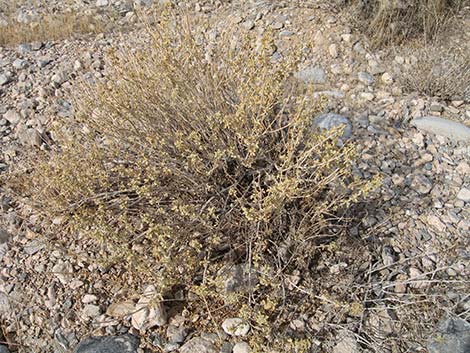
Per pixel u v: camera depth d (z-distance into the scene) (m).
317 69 3.99
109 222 2.59
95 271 2.63
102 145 3.03
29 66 4.30
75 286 2.58
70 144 2.65
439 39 4.21
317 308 2.44
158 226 2.22
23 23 5.04
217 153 2.36
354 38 4.20
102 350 2.31
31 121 3.63
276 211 2.43
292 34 4.32
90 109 2.84
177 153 2.63
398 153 3.33
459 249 2.74
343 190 2.81
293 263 2.56
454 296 2.51
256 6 4.70
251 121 2.61
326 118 3.50
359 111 3.67
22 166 3.26
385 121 3.57
